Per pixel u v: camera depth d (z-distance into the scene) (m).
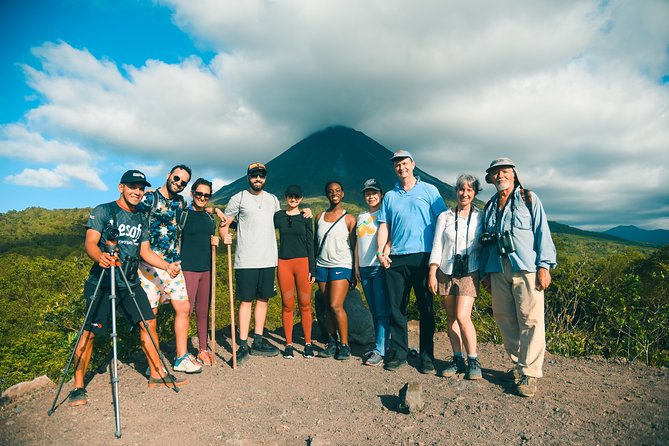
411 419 3.34
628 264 16.66
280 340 6.45
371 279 5.19
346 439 3.04
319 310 6.43
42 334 14.73
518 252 3.78
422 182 4.93
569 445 2.77
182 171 4.47
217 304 17.97
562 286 6.75
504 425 3.13
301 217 5.36
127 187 3.80
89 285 3.78
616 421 3.10
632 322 6.01
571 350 5.64
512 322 4.04
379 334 5.08
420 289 4.66
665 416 3.13
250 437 3.11
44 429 3.18
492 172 4.06
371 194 5.24
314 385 4.27
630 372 4.38
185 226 4.82
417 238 4.66
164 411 3.55
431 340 4.65
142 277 4.31
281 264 5.35
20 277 29.06
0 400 3.83
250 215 5.20
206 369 4.79
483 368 4.67
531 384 3.73
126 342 5.59
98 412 3.50
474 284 4.27
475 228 4.27
